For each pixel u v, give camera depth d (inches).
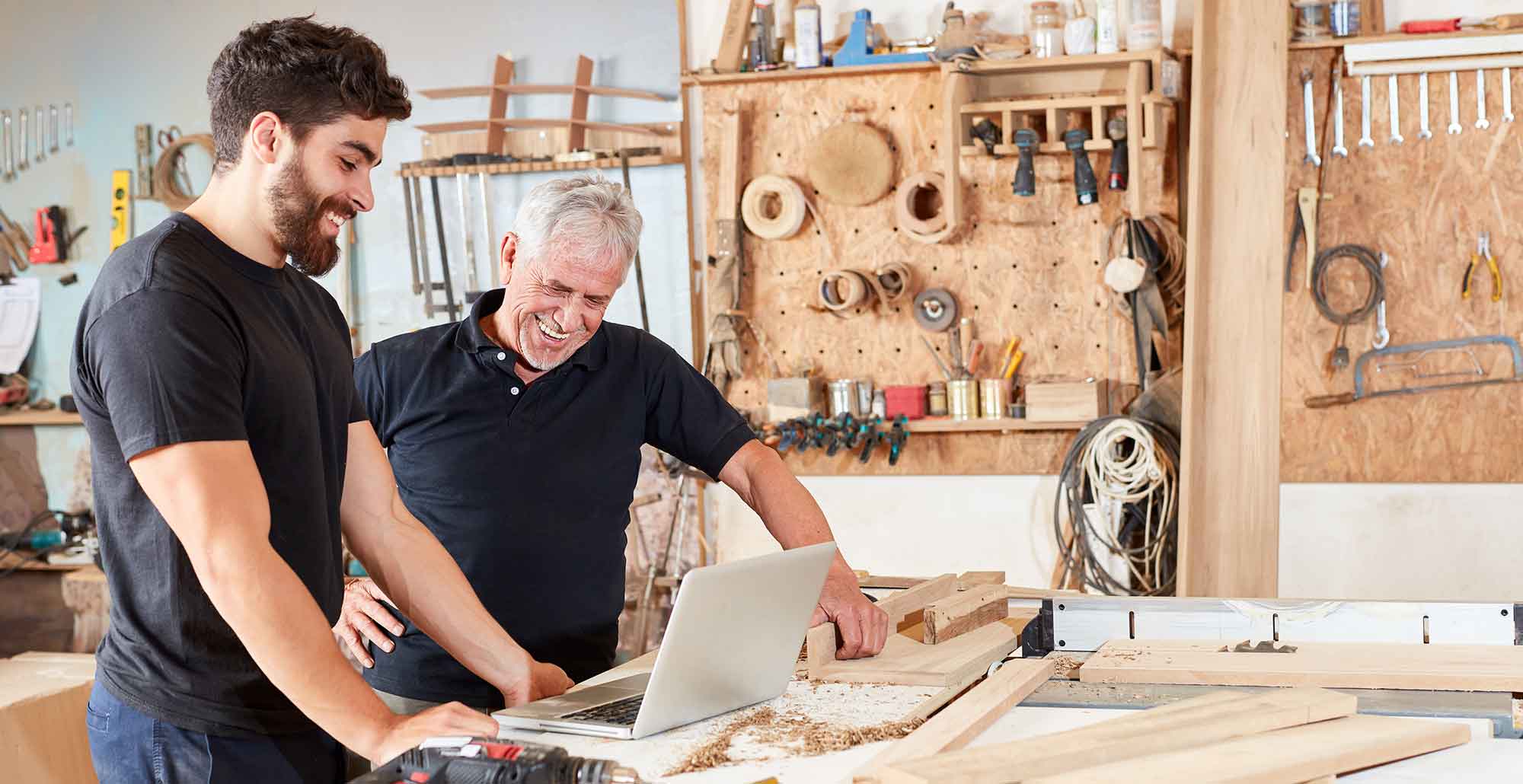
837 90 168.2
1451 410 154.0
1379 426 156.1
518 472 95.5
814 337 170.7
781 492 98.5
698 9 175.5
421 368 97.7
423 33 182.2
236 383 67.4
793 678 75.5
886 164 163.9
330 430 78.2
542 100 178.9
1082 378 162.2
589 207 88.6
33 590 191.8
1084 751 58.6
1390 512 156.4
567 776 53.3
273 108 67.2
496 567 95.1
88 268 195.2
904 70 163.6
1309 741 60.6
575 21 176.7
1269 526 151.8
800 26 165.0
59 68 194.4
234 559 63.0
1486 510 153.8
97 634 188.7
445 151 181.0
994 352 165.2
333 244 72.5
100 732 71.7
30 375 196.7
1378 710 67.6
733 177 168.7
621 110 176.2
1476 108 151.6
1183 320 158.6
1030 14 157.2
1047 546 165.2
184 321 65.2
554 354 92.9
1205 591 153.6
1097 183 158.7
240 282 70.4
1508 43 146.3
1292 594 159.6
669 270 175.6
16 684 127.9
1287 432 158.9
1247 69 151.8
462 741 56.2
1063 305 162.4
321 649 63.9
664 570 175.2
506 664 79.1
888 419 165.2
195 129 191.6
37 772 122.9
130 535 69.4
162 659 69.9
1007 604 94.3
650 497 174.6
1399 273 154.9
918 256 166.7
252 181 69.3
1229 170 152.9
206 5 189.6
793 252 170.9
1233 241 152.9
